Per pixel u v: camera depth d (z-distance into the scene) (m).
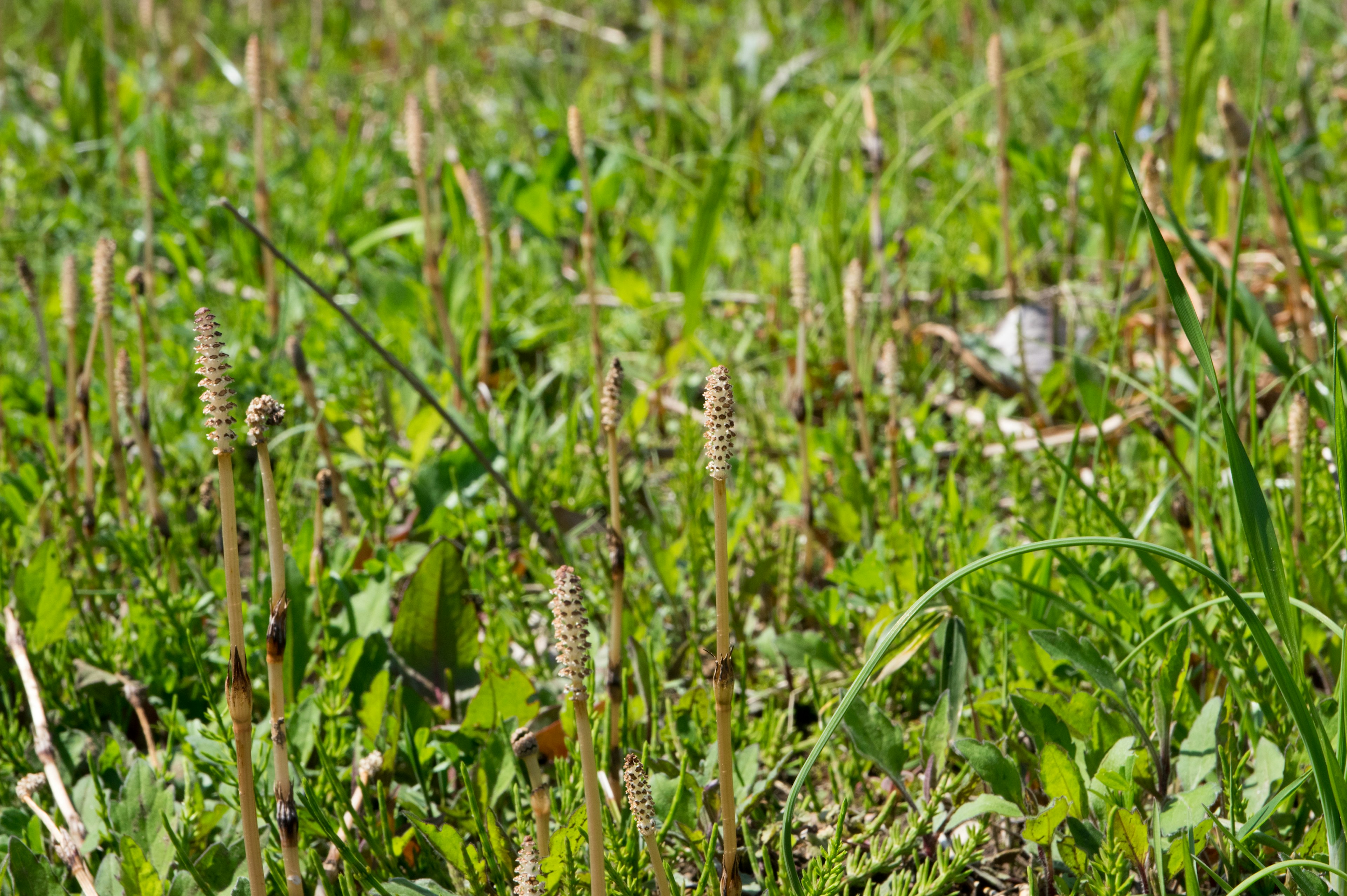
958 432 3.30
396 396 3.59
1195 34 3.89
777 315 4.24
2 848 1.97
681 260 4.31
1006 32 7.77
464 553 2.87
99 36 8.49
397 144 6.34
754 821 2.11
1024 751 1.93
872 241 4.56
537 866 1.40
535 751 1.48
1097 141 5.23
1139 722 1.89
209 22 9.27
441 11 10.24
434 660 2.35
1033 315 4.02
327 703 2.12
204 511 3.03
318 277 4.59
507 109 7.22
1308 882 1.58
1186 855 1.61
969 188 4.35
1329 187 4.90
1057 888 1.82
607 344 4.25
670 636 2.68
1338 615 2.25
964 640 2.04
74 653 2.43
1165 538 2.57
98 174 5.93
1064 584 2.40
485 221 3.73
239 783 1.46
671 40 7.98
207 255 5.19
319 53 8.27
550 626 2.68
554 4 9.01
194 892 1.78
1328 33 6.71
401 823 2.07
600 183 5.09
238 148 6.72
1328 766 1.48
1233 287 2.05
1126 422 3.07
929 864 1.79
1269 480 2.70
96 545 2.84
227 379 1.34
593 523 2.97
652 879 1.88
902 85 6.31
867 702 2.16
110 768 2.21
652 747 1.98
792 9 8.99
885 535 2.57
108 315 2.69
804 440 2.82
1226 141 4.71
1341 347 1.63
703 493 2.76
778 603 2.73
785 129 6.25
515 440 3.18
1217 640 2.21
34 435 3.57
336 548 2.72
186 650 2.42
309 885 1.84
